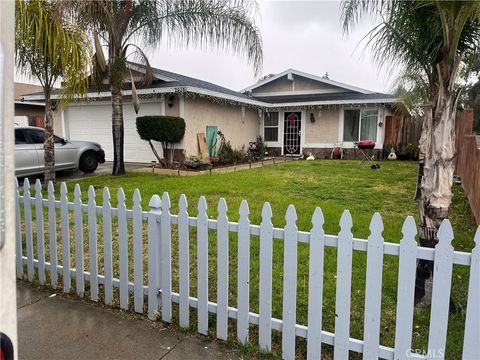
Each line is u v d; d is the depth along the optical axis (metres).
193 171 10.27
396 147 14.45
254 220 5.09
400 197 6.75
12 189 0.82
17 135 8.24
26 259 3.41
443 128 2.60
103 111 13.10
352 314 2.68
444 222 1.84
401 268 1.95
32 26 5.30
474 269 1.79
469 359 1.84
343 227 2.06
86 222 4.99
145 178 8.80
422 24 2.76
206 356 2.28
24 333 2.52
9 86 0.81
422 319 2.55
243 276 2.35
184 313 2.59
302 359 2.27
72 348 2.35
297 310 2.76
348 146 15.41
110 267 2.89
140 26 8.64
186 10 8.48
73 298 3.06
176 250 4.05
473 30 2.63
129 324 2.65
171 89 10.87
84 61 5.93
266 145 16.98
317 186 7.82
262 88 18.28
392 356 2.03
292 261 2.20
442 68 2.56
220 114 13.59
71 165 9.25
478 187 4.89
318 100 15.56
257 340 2.41
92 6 7.12
